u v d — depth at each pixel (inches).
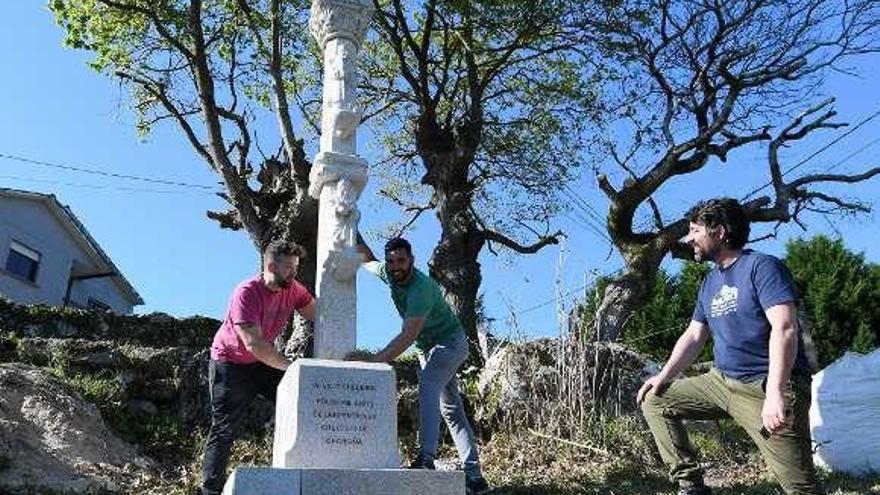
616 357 426.9
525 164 836.6
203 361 414.3
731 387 213.5
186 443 377.4
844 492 298.7
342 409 231.3
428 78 784.3
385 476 217.0
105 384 391.2
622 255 746.8
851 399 346.0
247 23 695.1
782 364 194.5
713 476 350.3
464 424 286.2
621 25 728.3
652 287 716.0
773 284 202.8
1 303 525.0
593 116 801.6
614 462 354.6
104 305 1455.5
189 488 312.5
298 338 489.7
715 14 738.8
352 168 268.7
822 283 956.0
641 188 745.6
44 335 521.3
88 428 351.9
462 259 732.0
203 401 400.5
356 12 284.8
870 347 912.3
